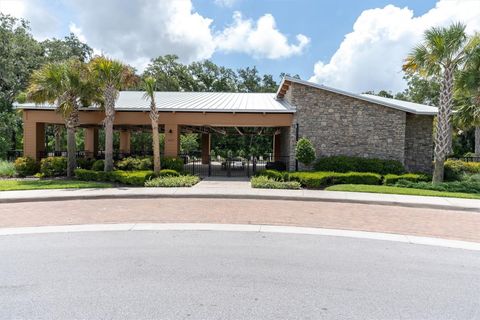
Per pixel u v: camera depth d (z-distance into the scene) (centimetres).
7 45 2497
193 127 2330
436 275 459
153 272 452
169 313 339
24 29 2772
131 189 1213
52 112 1712
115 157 1830
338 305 362
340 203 1036
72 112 1515
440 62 1363
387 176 1415
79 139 3086
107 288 399
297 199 1088
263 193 1138
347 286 414
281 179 1392
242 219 798
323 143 1641
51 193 1101
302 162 1538
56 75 1406
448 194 1145
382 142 1639
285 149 1900
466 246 605
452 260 525
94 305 356
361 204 1026
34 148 1717
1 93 2511
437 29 1323
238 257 519
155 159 1494
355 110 1641
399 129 1633
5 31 2458
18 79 2723
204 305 357
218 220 785
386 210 938
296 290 400
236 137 3972
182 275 442
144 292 389
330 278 440
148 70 4184
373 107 1638
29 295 380
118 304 358
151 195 1109
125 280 424
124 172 1398
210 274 447
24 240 609
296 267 479
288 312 344
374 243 614
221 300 370
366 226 749
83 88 1495
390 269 479
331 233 681
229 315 336
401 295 391
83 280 424
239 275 445
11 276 437
